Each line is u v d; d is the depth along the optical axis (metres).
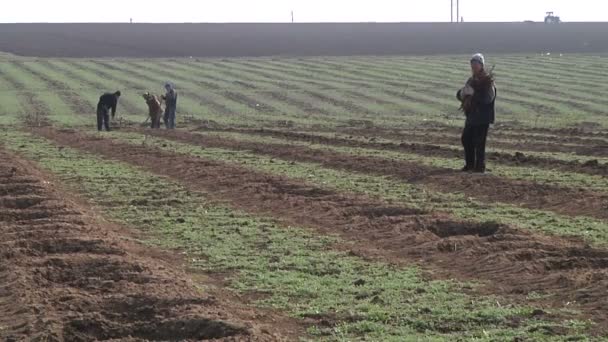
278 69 95.38
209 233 19.02
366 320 12.59
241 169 28.75
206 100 70.38
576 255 16.28
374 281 14.77
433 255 16.70
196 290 13.87
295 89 77.62
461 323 12.39
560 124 52.41
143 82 82.56
